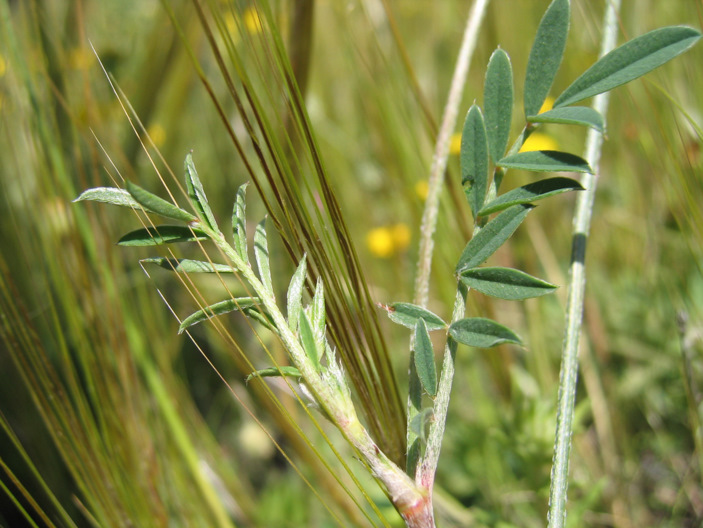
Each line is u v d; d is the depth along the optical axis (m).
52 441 0.27
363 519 0.26
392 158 0.35
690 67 0.30
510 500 0.26
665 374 0.30
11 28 0.23
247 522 0.29
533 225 0.32
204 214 0.14
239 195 0.15
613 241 0.36
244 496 0.30
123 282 0.27
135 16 0.40
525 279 0.14
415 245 0.32
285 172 0.15
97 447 0.21
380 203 0.40
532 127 0.15
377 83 0.32
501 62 0.15
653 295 0.31
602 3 0.30
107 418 0.22
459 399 0.32
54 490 0.27
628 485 0.28
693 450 0.29
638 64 0.14
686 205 0.22
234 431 0.34
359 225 0.40
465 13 0.37
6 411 0.28
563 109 0.14
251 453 0.34
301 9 0.23
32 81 0.23
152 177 0.33
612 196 0.36
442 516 0.26
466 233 0.25
